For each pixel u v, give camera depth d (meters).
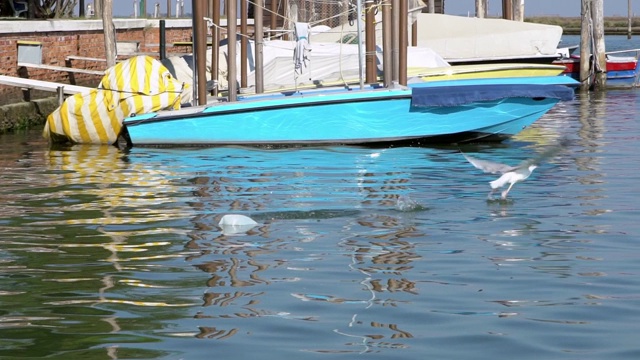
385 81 25.16
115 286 11.68
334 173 20.67
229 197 17.86
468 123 25.16
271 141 24.78
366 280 11.91
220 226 15.23
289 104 24.50
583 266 12.58
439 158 23.00
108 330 9.98
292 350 9.30
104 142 26.19
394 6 25.09
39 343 9.59
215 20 28.31
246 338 9.68
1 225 15.41
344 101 24.52
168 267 12.62
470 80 28.61
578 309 10.63
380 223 15.42
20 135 28.48
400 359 9.05
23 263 12.89
